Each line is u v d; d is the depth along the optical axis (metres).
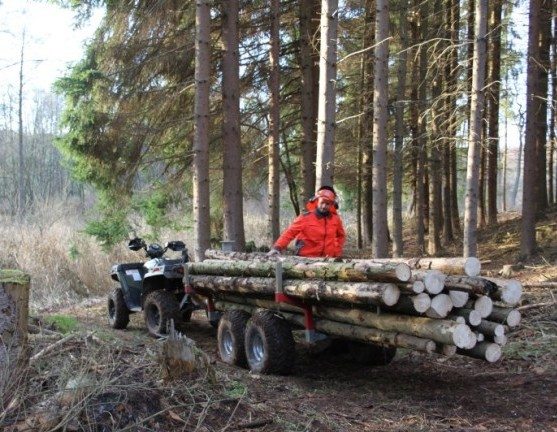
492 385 6.18
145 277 8.88
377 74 11.34
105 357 4.68
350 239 28.14
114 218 14.97
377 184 11.55
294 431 4.49
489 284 5.09
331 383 6.33
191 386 4.59
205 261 7.91
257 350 6.71
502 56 19.67
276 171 15.41
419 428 4.92
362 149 19.16
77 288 13.84
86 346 4.96
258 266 6.65
